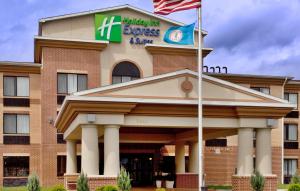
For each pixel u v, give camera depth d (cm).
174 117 2339
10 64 3888
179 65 4138
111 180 2191
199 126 2194
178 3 2302
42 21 3869
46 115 3834
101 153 3422
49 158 3812
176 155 3344
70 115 2352
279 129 4462
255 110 2406
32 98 3975
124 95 2247
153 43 4112
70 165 2973
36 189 2303
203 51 4172
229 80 4312
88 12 3962
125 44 4050
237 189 2383
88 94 2192
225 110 2400
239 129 2436
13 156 3891
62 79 3888
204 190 2169
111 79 3975
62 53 3897
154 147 3872
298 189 2578
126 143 3712
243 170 2412
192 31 2411
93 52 3959
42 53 3875
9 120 3925
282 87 4503
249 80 4388
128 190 2117
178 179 3131
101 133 2492
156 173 3700
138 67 4047
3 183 3828
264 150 2453
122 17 4072
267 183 2405
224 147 4259
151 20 4138
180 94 2322
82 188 2103
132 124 2275
